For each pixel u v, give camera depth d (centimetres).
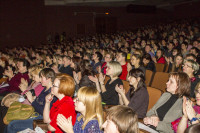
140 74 278
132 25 1986
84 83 368
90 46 1229
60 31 1761
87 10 1823
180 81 230
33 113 310
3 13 1535
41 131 247
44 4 1692
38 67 347
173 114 233
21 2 1587
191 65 327
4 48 1549
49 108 258
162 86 365
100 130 187
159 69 532
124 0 1600
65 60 530
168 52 758
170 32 1305
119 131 124
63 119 190
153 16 2061
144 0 1641
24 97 351
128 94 304
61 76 248
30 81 443
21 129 289
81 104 194
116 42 1279
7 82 520
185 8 1952
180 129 200
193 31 1109
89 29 1841
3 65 653
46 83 295
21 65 473
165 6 2033
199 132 98
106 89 345
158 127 231
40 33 1670
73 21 1792
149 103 283
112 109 131
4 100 350
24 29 1609
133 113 127
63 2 1719
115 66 330
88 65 406
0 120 391
